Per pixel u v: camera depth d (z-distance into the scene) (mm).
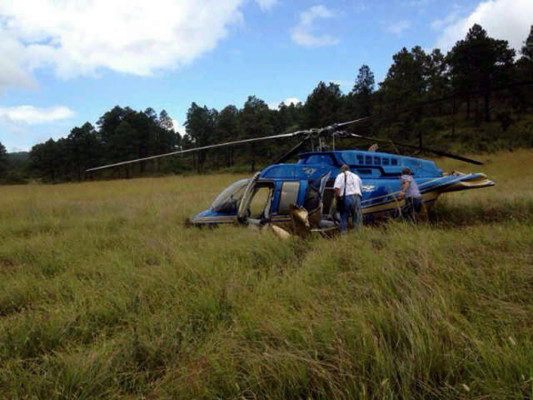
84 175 78938
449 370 1805
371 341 2000
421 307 2379
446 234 4480
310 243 4840
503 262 3184
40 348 2426
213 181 23000
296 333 2232
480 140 45812
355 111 64125
